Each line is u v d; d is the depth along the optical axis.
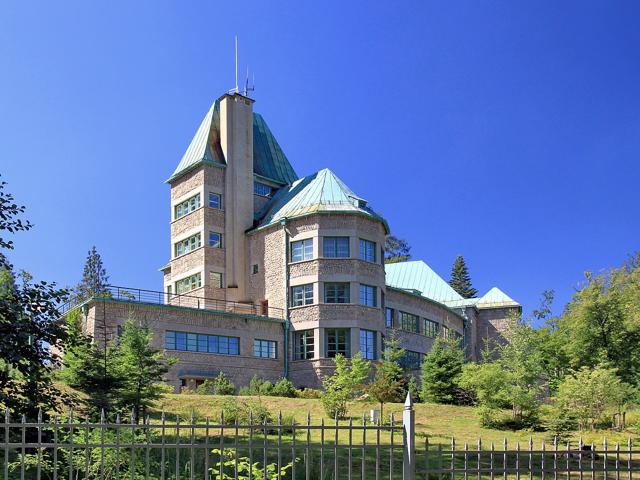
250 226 52.91
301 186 52.97
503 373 28.27
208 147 53.12
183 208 53.94
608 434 26.19
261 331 46.72
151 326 41.41
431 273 72.00
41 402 15.91
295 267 48.09
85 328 39.25
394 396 30.31
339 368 30.38
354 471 16.30
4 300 16.45
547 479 17.03
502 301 70.81
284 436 21.08
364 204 49.75
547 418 28.00
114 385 21.55
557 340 41.22
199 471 14.34
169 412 25.86
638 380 35.84
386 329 53.88
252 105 55.16
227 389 37.88
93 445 9.40
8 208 17.58
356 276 46.97
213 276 50.91
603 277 38.28
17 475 13.38
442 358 35.66
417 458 18.67
